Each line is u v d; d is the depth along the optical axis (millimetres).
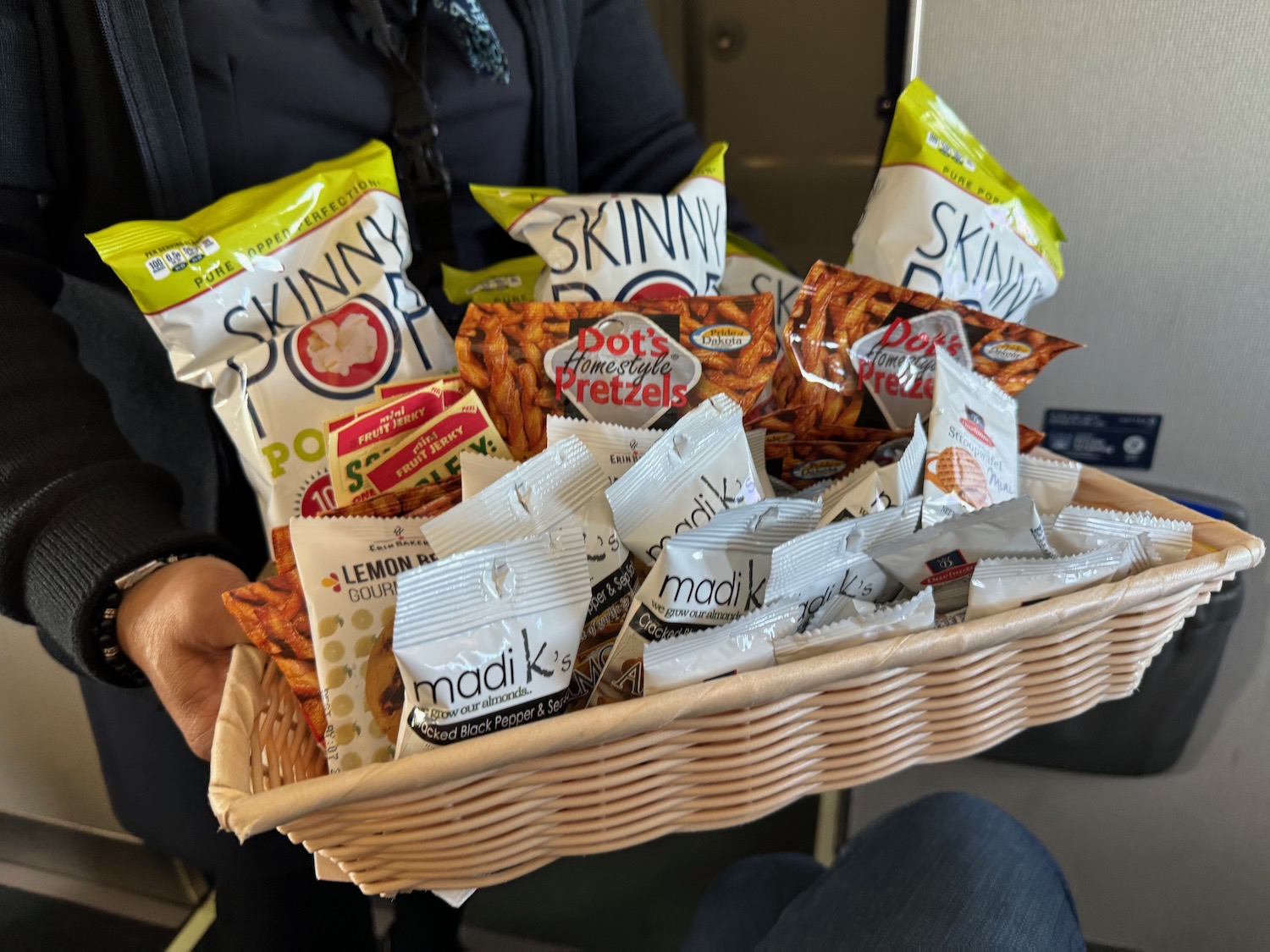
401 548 475
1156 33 622
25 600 484
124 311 630
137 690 556
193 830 727
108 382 662
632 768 412
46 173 562
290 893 740
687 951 732
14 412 487
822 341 550
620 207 601
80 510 463
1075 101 657
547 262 608
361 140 625
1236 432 727
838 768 470
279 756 451
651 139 773
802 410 548
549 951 1004
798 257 897
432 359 579
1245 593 765
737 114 848
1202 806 859
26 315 530
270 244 549
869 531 479
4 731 963
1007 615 420
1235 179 648
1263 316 682
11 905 1032
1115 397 747
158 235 523
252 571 703
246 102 577
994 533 467
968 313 552
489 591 415
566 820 429
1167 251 685
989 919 551
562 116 691
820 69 802
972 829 625
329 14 578
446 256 642
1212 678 743
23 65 521
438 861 415
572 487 472
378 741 450
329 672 450
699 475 483
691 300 535
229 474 656
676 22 824
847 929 562
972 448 520
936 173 608
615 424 526
